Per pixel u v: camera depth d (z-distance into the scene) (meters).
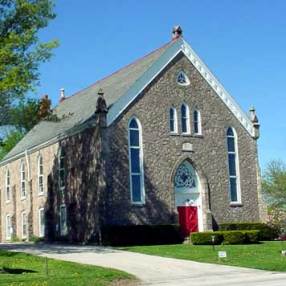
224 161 45.44
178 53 44.66
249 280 21.73
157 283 22.20
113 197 39.81
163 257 30.98
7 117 37.59
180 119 43.88
